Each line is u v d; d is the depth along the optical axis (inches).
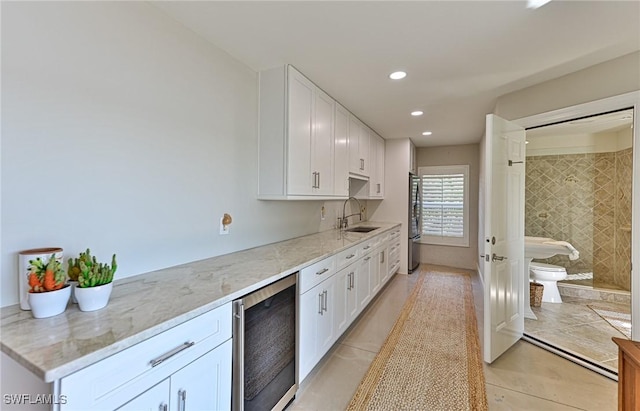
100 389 33.7
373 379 82.0
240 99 87.8
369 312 132.3
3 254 43.3
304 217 128.6
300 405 71.7
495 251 91.6
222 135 81.9
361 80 100.0
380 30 69.9
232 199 86.2
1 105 42.7
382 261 155.8
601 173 160.7
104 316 42.1
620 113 85.6
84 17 51.8
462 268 217.2
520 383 80.5
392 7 61.2
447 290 163.6
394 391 76.9
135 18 59.7
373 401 73.0
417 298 150.6
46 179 47.5
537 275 144.8
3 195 43.1
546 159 173.8
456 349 98.8
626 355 50.4
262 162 94.7
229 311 52.5
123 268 59.2
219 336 50.3
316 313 82.8
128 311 44.0
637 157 76.5
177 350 42.6
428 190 230.1
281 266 71.4
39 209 46.8
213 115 78.8
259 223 98.4
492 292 90.4
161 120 65.5
